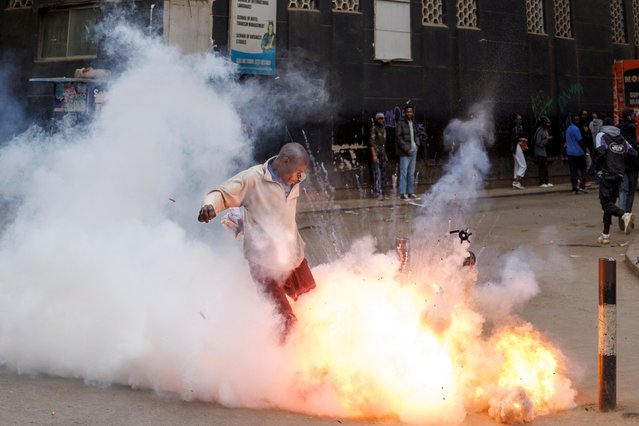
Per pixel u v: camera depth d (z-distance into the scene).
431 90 16.58
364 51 15.69
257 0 14.23
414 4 16.31
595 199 15.57
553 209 14.00
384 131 15.45
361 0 15.66
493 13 17.48
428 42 16.53
